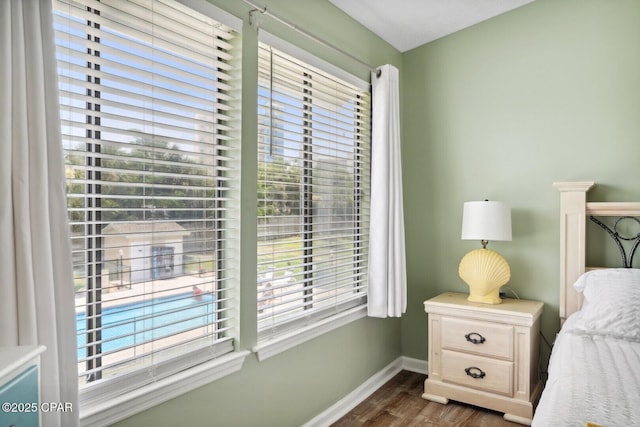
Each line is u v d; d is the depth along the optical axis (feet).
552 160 8.96
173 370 5.31
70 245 3.91
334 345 8.20
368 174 9.66
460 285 10.08
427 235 10.53
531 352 7.98
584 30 8.64
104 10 4.56
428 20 9.35
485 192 9.74
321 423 7.72
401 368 10.78
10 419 2.67
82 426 4.26
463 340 8.54
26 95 3.62
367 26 9.27
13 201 3.49
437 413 8.33
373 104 9.11
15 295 3.47
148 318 4.90
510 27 9.42
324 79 8.17
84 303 4.54
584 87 8.63
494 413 8.30
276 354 6.74
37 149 3.64
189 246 5.70
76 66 4.34
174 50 5.41
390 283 8.79
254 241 6.36
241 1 6.08
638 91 8.13
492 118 9.66
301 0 7.34
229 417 5.96
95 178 4.66
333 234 8.52
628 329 6.38
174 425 5.21
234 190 6.12
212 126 5.85
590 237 8.45
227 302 6.20
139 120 4.89
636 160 8.13
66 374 3.84
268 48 6.66
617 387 4.55
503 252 9.51
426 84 10.53
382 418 8.14
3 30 3.42
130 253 4.97
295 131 7.50
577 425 3.77
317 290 8.08
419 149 10.64
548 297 8.99
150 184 4.97
